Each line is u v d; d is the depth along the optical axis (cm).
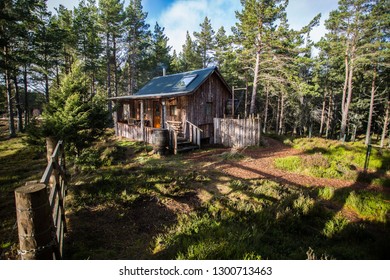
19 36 1852
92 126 999
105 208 510
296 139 1524
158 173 757
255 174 800
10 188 719
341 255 381
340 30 2262
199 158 1032
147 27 3234
